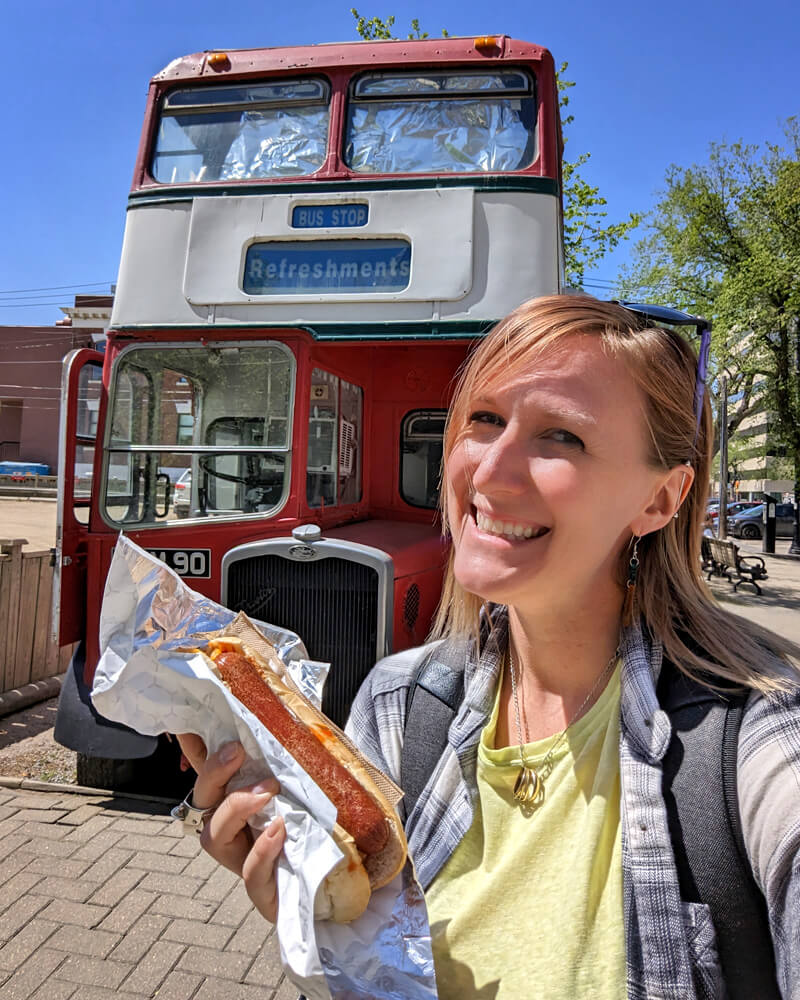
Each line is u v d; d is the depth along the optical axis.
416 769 1.31
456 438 1.29
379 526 4.95
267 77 4.57
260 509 4.36
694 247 21.80
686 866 0.99
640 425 1.17
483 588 1.17
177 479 4.49
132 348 4.50
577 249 14.66
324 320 4.24
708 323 1.29
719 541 15.13
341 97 4.46
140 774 4.98
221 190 4.44
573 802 1.16
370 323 4.20
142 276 4.48
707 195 20.97
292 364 4.32
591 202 14.41
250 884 1.10
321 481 4.68
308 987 0.98
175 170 4.58
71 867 3.79
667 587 1.23
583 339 1.16
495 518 1.17
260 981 3.01
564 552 1.14
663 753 1.06
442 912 1.17
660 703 1.12
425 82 4.45
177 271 4.44
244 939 3.27
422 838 1.26
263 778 1.19
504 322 1.25
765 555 22.08
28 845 3.98
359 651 3.92
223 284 4.36
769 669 1.10
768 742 0.99
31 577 6.49
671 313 1.28
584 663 1.25
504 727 1.34
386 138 4.40
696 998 0.95
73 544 4.51
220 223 4.41
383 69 4.48
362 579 3.94
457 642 1.45
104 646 1.32
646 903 0.99
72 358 4.49
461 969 1.09
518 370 1.17
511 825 1.21
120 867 3.80
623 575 1.25
